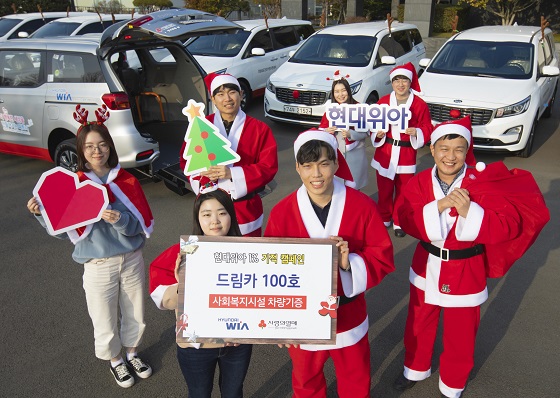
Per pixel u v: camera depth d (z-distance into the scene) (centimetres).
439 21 2084
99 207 277
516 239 268
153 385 324
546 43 899
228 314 230
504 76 770
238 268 228
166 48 674
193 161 326
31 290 429
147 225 309
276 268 228
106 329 310
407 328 308
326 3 2762
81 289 433
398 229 529
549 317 393
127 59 757
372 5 2589
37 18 1360
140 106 722
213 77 353
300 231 246
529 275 453
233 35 1022
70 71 595
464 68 803
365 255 246
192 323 230
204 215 237
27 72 627
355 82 841
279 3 2639
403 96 504
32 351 354
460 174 275
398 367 341
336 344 253
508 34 856
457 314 280
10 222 562
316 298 230
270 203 609
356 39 929
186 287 228
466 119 273
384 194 530
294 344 233
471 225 249
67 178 273
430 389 321
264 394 318
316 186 232
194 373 246
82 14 1457
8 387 320
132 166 587
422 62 849
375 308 407
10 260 480
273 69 1073
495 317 393
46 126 624
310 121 855
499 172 264
